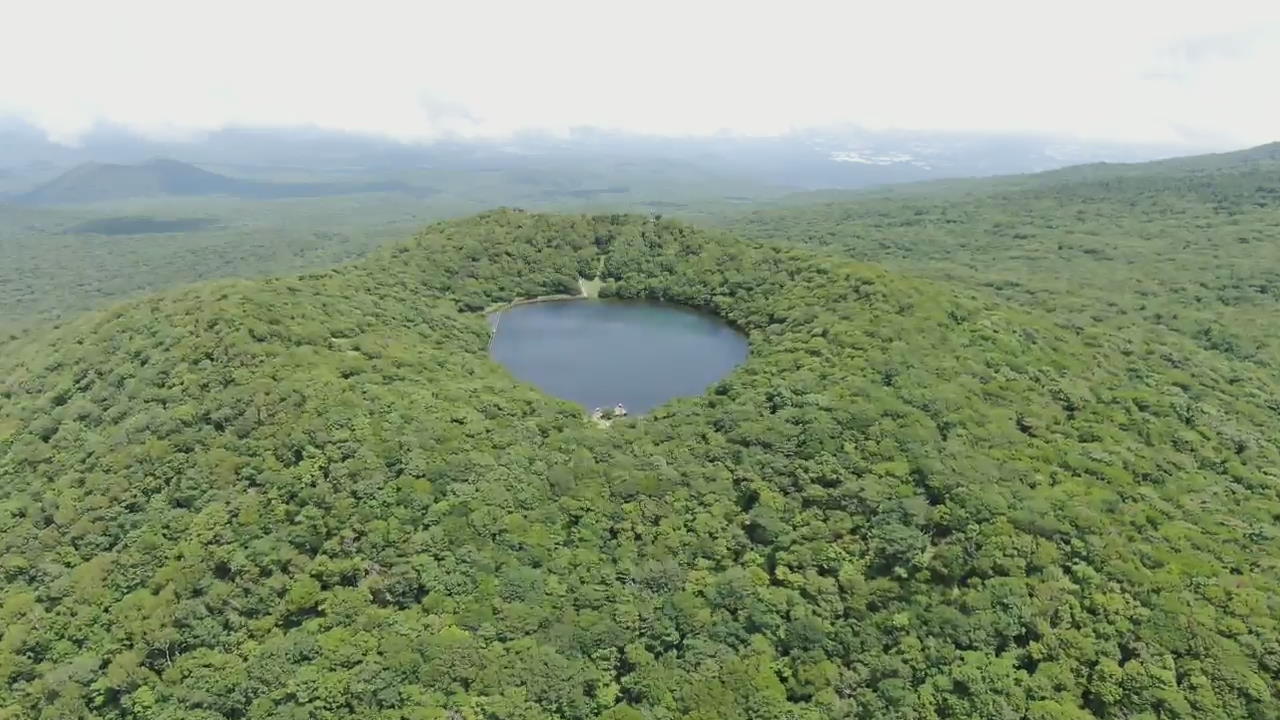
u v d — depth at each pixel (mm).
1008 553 88562
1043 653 79938
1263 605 81375
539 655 81625
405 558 92875
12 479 112188
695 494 106188
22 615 89938
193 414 112812
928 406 116625
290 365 124750
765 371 141250
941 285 184125
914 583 88625
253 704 77062
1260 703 72500
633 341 191750
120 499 102438
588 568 94750
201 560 92688
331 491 100438
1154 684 74812
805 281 191000
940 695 77250
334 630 84750
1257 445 122188
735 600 88750
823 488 102688
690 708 77375
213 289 153875
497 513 100188
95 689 81688
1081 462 106688
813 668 81562
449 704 76062
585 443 120375
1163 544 91688
